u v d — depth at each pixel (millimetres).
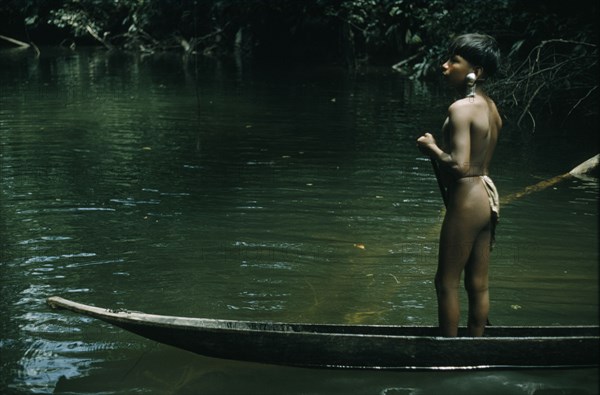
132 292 4582
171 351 3873
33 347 3869
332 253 5289
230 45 21812
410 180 7332
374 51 18562
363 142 9234
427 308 4406
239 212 6250
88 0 24578
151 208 6367
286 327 3834
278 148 8906
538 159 8367
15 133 9852
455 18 13375
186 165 8023
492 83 11195
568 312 4340
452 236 3699
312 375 3627
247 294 4582
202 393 3434
